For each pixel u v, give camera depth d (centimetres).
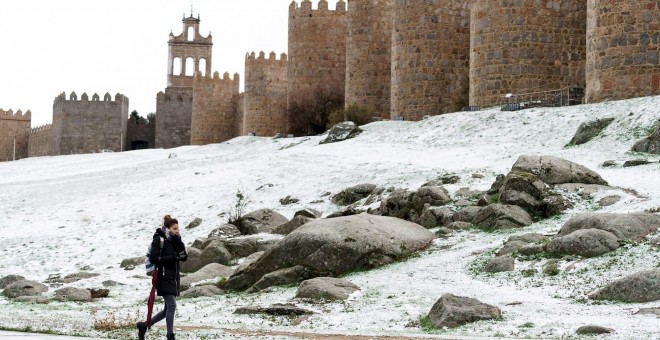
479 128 4319
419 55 5559
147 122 12094
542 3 4753
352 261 2375
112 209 4103
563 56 4778
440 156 3934
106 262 3144
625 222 2178
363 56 6462
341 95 7475
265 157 4838
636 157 3256
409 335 1589
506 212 2630
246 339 1547
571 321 1644
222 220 3588
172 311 1541
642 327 1534
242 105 9575
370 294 2055
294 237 2405
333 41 7488
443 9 5550
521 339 1516
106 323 1762
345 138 5166
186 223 3666
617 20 4056
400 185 3400
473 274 2184
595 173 2891
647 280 1777
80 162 6650
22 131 12812
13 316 2016
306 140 5562
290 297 2153
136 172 5103
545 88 4753
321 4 7475
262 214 3216
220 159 5184
